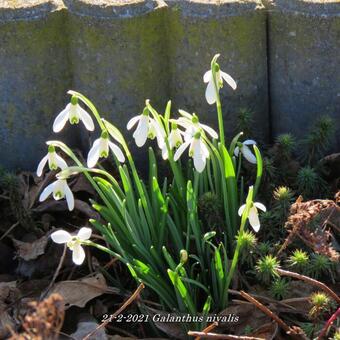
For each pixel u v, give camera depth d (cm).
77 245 88
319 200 94
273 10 106
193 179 101
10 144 111
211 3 104
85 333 93
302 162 107
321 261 93
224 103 107
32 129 110
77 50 107
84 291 97
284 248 95
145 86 107
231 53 105
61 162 91
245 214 91
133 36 104
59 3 107
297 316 94
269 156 106
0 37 105
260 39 106
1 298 97
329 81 106
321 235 93
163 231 96
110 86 107
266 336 92
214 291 95
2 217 107
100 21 104
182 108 109
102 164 108
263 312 93
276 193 98
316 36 104
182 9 104
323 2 103
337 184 106
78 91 109
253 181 105
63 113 90
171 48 107
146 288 97
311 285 94
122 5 104
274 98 110
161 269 96
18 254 102
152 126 91
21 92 108
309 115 108
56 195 89
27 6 106
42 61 107
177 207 99
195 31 104
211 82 93
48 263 102
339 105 107
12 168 112
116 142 108
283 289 93
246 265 98
